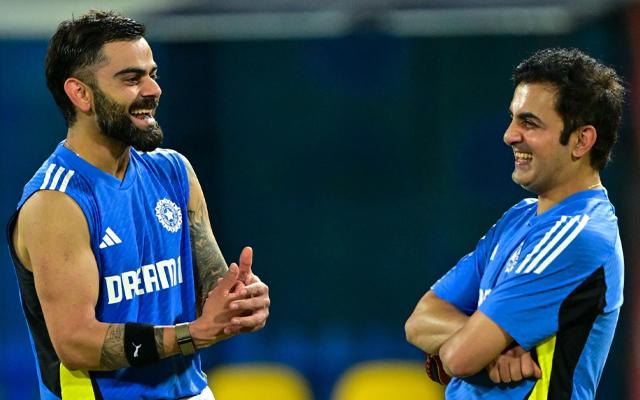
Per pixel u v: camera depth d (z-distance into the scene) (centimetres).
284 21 2605
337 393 2592
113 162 1068
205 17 2594
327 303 2653
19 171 2530
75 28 1045
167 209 1106
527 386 1065
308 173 2656
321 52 2628
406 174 2645
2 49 2512
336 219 2656
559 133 1053
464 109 2627
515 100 1079
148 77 1055
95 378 1066
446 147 2634
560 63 1061
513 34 2600
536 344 1058
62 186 1033
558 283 1041
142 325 1033
